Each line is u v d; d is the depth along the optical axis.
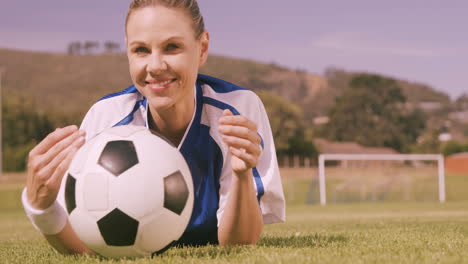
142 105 3.55
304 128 75.25
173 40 2.83
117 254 2.82
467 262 2.67
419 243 3.73
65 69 170.62
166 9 2.83
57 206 2.98
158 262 2.71
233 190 2.98
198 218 3.43
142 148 2.77
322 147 82.81
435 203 21.38
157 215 2.72
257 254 2.91
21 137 76.44
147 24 2.80
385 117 119.75
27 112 78.38
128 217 2.67
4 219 13.98
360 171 45.91
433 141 94.19
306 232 5.70
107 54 182.25
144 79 2.91
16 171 64.75
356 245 3.60
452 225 6.52
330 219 10.27
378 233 5.02
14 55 179.62
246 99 3.66
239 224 3.10
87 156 2.78
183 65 2.88
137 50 2.88
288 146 72.00
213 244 3.63
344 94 124.31
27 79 161.75
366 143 116.00
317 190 38.75
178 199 2.79
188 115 3.41
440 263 2.62
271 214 3.61
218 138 3.49
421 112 161.75
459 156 62.88
